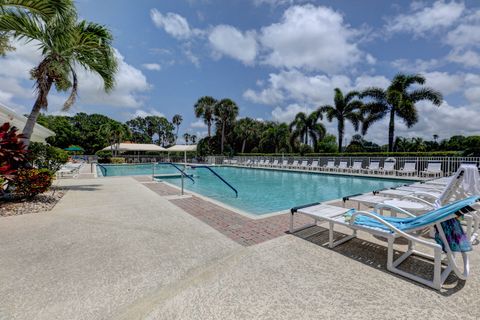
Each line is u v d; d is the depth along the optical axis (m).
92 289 2.14
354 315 1.80
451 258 2.22
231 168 23.56
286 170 18.28
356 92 21.08
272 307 1.90
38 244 3.16
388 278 2.34
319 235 3.57
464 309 1.86
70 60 6.89
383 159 14.84
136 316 1.79
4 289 2.12
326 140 31.52
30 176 5.58
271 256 2.84
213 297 2.03
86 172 14.38
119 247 3.09
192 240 3.35
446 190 3.74
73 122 45.28
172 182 12.48
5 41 6.24
